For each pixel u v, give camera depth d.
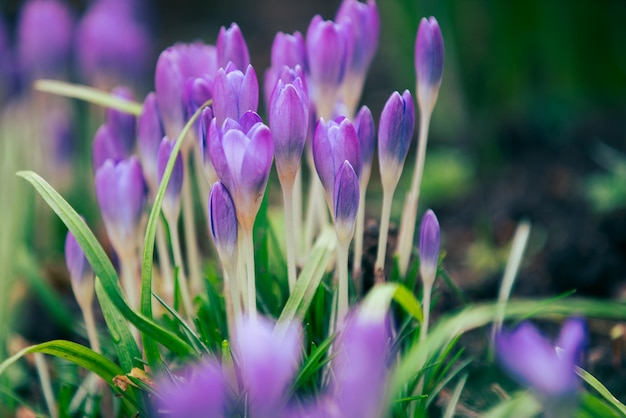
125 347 0.52
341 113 0.59
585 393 0.48
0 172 0.75
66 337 0.73
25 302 0.76
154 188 0.58
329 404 0.48
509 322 0.63
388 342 0.52
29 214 0.81
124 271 0.56
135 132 0.63
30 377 0.65
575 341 0.44
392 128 0.52
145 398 0.51
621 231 0.75
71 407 0.58
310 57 0.55
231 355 0.50
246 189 0.48
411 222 0.56
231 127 0.49
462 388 0.56
